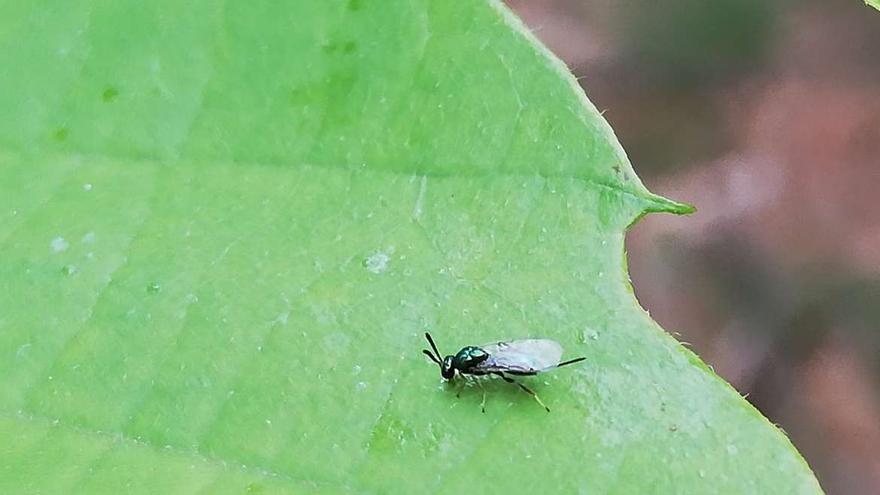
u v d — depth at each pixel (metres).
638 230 0.11
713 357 0.11
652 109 0.12
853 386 0.11
